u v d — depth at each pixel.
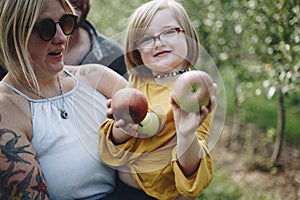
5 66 2.11
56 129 2.14
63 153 2.14
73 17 2.11
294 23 4.11
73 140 2.17
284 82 4.59
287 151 5.64
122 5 6.55
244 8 5.06
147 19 1.99
